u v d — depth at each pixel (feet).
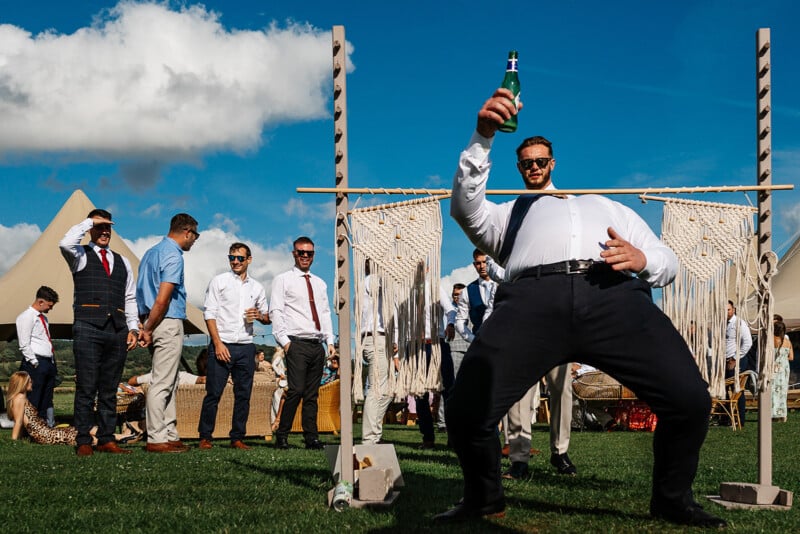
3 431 35.32
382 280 12.69
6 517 11.09
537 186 12.09
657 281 10.63
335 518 10.97
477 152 10.68
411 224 12.69
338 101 12.82
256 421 31.99
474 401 10.28
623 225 11.48
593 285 10.31
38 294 34.22
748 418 44.91
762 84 13.33
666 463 10.59
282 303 24.59
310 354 24.71
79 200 47.21
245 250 25.70
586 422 38.34
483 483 10.79
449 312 24.84
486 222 11.35
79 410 21.57
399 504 12.26
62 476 15.74
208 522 10.59
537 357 10.34
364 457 14.02
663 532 9.98
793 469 18.34
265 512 11.39
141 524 10.53
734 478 16.05
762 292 13.05
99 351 21.94
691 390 10.05
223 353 24.59
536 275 10.54
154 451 22.66
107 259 22.31
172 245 22.88
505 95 10.23
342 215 12.73
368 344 21.72
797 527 10.57
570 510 11.66
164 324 22.68
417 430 38.81
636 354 10.16
